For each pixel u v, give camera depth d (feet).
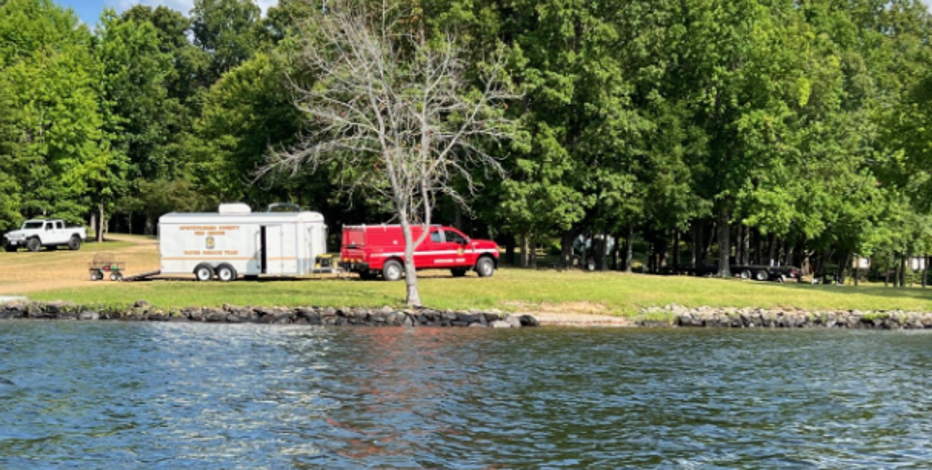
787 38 177.99
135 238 290.56
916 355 88.79
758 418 60.34
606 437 54.90
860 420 60.13
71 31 250.98
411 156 118.73
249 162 204.74
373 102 112.37
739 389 69.92
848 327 114.62
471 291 123.13
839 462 50.49
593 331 103.71
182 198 296.92
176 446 52.01
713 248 269.03
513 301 118.93
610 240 264.52
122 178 256.93
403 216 110.83
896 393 69.10
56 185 225.35
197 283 133.80
